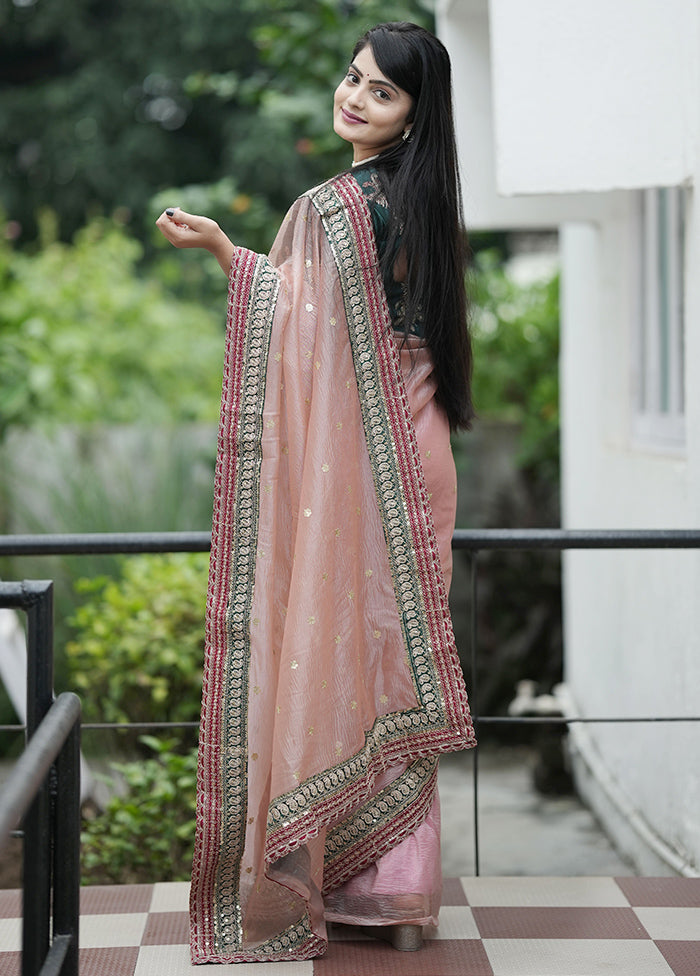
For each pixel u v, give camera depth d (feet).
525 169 10.46
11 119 37.14
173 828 11.51
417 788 7.88
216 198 24.26
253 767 7.61
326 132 21.58
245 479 7.70
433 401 8.14
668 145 10.41
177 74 36.81
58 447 20.39
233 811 7.72
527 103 10.44
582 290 18.15
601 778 15.66
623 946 7.98
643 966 7.69
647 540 9.01
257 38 21.88
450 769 20.33
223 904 7.89
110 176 36.83
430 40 7.88
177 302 31.07
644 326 15.38
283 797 7.39
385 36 7.88
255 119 34.68
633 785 14.07
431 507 7.99
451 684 7.79
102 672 13.62
